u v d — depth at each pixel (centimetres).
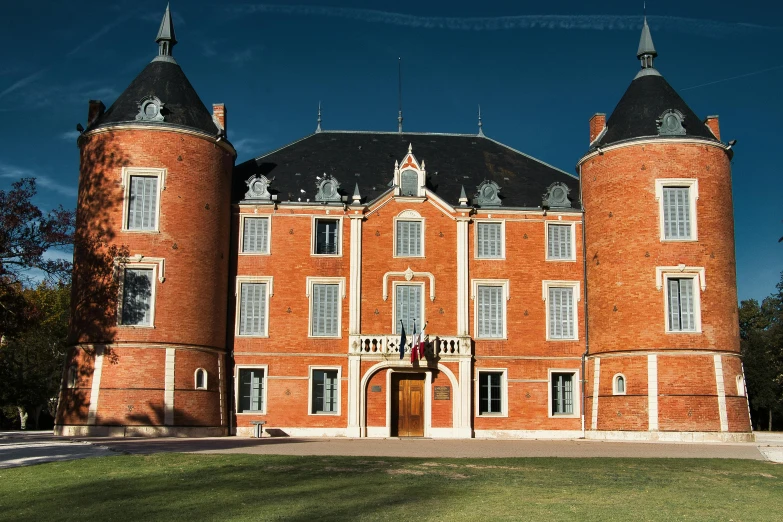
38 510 2048
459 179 5303
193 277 4581
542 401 4900
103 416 4312
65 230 4519
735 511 2114
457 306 4934
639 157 4788
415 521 1905
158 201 4572
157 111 4678
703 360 4556
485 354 4912
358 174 5247
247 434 4712
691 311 4638
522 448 3800
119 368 4378
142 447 3450
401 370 4844
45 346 7269
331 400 4816
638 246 4719
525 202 5150
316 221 4969
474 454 3409
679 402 4488
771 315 9350
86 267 4534
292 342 4822
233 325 4828
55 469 2681
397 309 4922
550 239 5078
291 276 4891
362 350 4794
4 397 6919
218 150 4812
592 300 4938
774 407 8238
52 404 8300
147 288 4506
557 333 4978
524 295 4997
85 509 2058
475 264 5003
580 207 5119
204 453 3147
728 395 4547
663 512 2070
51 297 7188
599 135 5169
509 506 2103
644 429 4506
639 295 4675
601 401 4750
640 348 4622
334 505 2100
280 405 4759
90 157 4669
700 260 4669
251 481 2461
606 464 3020
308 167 5269
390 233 4981
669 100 5000
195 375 4506
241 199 4975
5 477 2534
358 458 3033
